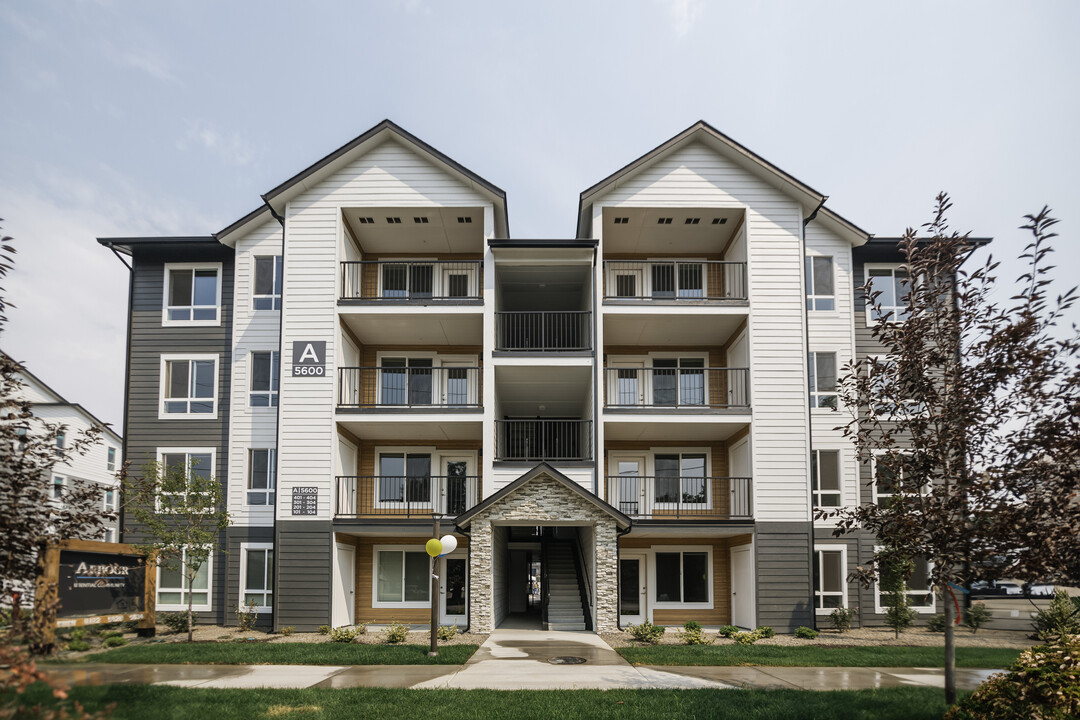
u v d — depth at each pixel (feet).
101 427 33.35
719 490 76.38
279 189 70.28
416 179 71.77
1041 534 28.27
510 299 83.25
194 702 34.12
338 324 70.03
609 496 76.74
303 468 67.77
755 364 69.51
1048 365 29.40
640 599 74.69
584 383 75.77
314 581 66.23
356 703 34.63
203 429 73.87
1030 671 29.14
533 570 89.40
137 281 76.54
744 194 71.87
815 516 34.53
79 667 36.22
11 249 27.81
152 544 60.80
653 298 72.38
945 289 32.81
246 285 75.46
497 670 44.16
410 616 74.18
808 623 65.87
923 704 34.17
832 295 75.41
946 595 33.04
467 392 78.54
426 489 77.00
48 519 29.53
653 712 33.22
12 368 28.30
